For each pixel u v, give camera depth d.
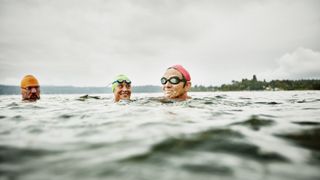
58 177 0.33
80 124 0.73
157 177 0.32
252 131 0.60
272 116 0.88
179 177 0.32
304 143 0.49
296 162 0.38
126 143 0.49
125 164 0.37
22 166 0.37
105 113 0.99
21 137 0.56
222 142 0.49
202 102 1.50
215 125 0.68
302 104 1.53
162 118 0.82
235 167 0.36
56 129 0.65
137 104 1.38
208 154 0.42
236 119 0.79
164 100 1.54
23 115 0.97
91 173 0.34
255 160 0.39
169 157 0.40
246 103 1.59
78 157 0.41
